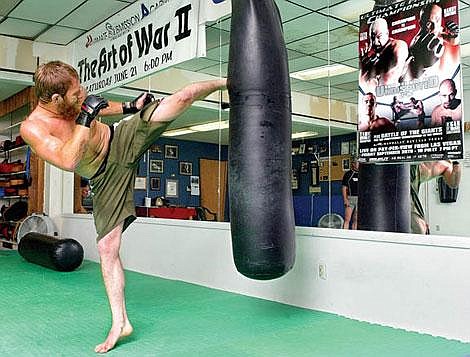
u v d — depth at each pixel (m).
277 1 5.03
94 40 6.64
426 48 3.38
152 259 5.89
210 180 6.84
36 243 6.18
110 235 3.05
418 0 3.42
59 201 7.82
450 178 3.85
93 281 5.31
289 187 2.97
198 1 4.73
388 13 3.59
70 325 3.51
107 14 6.22
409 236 3.44
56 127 2.82
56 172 7.82
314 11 5.05
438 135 3.31
